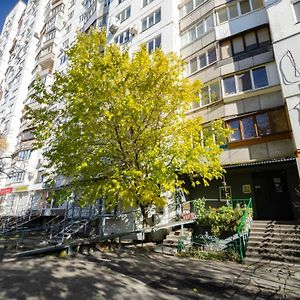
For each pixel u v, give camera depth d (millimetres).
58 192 10773
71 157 10281
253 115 13539
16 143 34031
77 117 9773
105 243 12258
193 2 19484
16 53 46094
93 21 27422
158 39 18984
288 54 12102
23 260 9039
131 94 10469
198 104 16250
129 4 22906
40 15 43625
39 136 10828
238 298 5797
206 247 10797
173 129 11391
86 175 10695
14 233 17703
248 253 9383
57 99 11398
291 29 12406
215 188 14398
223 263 9062
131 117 10211
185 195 14930
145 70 11203
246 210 10805
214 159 10805
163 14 19453
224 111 14703
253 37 15227
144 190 10156
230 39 16125
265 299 5746
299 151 10484
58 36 36188
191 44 18297
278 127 12562
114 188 9781
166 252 10984
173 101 11508
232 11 16766
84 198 10773
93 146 10727
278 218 12320
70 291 5973
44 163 26047
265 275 7500
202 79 16578
